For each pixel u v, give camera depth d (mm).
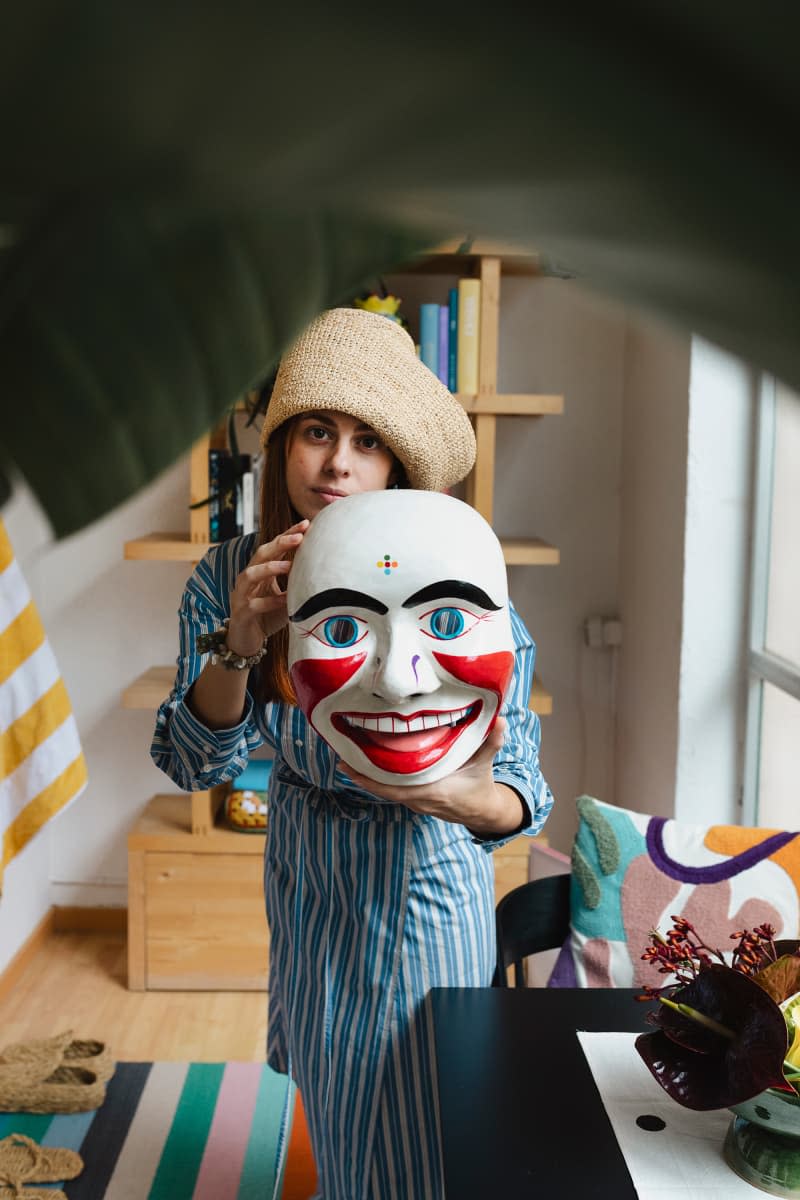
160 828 3088
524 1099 1173
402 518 1230
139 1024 2906
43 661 2297
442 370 2885
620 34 120
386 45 119
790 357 148
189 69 120
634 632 3127
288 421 1525
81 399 175
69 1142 2373
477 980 1555
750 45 118
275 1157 2338
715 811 2652
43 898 3379
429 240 162
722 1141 1109
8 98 122
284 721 1522
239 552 1621
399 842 1504
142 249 159
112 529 3303
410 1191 1511
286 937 1611
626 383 3248
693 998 1037
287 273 166
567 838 3451
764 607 2529
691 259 142
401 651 1196
